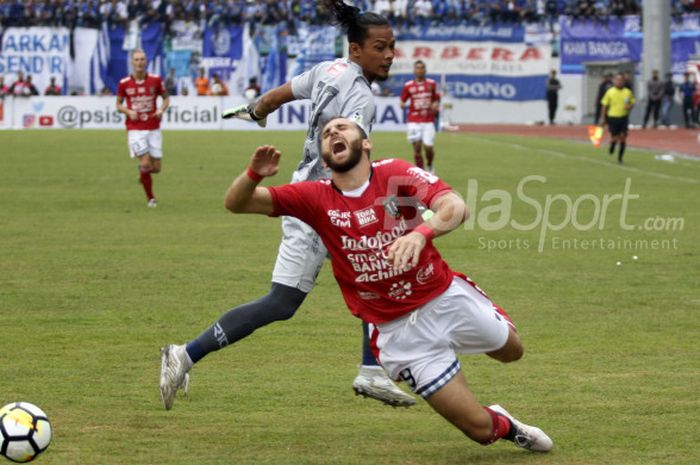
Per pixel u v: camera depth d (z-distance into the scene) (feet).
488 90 236.84
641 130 209.56
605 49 234.17
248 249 65.92
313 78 34.73
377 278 27.48
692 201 93.04
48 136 170.91
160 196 95.30
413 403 31.91
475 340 28.17
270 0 222.28
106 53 220.84
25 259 61.26
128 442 29.40
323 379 36.88
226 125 202.69
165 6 222.28
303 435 30.48
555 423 31.78
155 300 49.90
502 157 138.92
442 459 28.37
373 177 27.45
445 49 234.58
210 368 38.24
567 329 44.70
